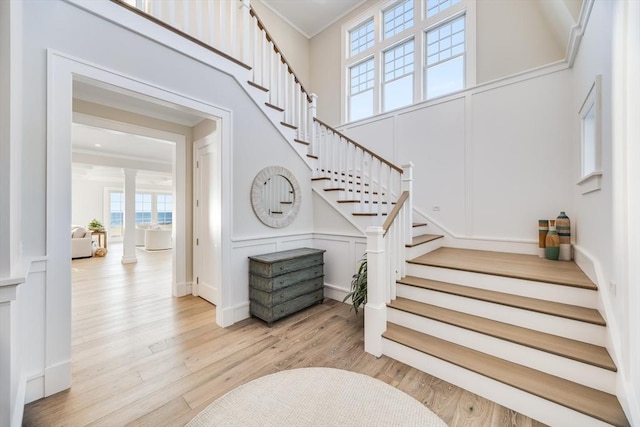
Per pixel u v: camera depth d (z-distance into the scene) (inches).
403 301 100.2
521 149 131.6
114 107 133.7
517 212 132.9
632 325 52.5
